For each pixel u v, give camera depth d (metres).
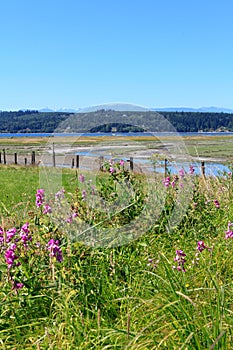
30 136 132.88
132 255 5.00
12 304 3.83
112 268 4.58
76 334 3.39
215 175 8.77
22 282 3.85
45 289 3.97
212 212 6.86
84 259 4.57
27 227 4.35
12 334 3.59
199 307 3.54
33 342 3.40
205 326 3.07
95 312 3.78
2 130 176.50
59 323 3.65
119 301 4.11
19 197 12.52
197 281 4.39
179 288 3.75
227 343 2.99
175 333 3.26
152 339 3.18
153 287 4.18
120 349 3.11
